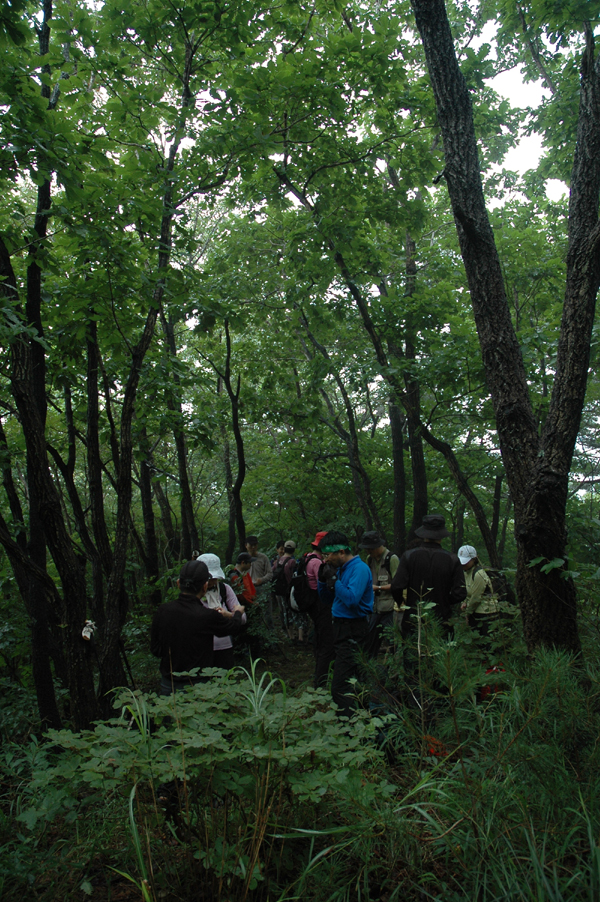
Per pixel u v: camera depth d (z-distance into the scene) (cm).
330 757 206
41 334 491
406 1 889
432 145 917
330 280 867
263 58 618
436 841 211
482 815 214
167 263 511
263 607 836
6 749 311
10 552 373
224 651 434
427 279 1055
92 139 445
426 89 755
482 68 779
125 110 535
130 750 206
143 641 692
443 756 255
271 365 1132
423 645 294
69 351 539
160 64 618
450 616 407
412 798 243
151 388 684
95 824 249
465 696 252
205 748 205
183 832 219
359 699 329
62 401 888
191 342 1271
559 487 372
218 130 579
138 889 228
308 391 960
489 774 238
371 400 1361
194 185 597
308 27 657
